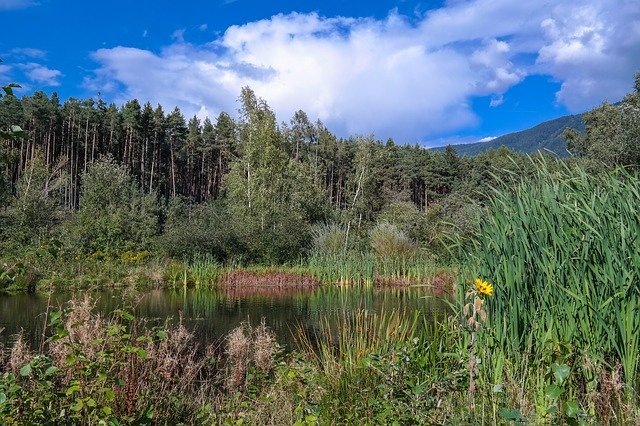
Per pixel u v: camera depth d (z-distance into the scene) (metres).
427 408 3.29
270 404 4.16
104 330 3.70
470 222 5.06
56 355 3.77
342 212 38.69
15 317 11.81
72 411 3.22
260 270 24.42
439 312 8.55
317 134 70.44
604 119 23.81
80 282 16.95
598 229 4.09
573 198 4.62
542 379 3.74
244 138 34.84
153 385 4.25
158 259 25.16
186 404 4.49
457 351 4.46
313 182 40.84
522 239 4.25
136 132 62.31
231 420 3.63
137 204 35.66
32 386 3.31
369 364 4.11
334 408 3.79
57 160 51.78
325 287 22.06
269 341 5.71
